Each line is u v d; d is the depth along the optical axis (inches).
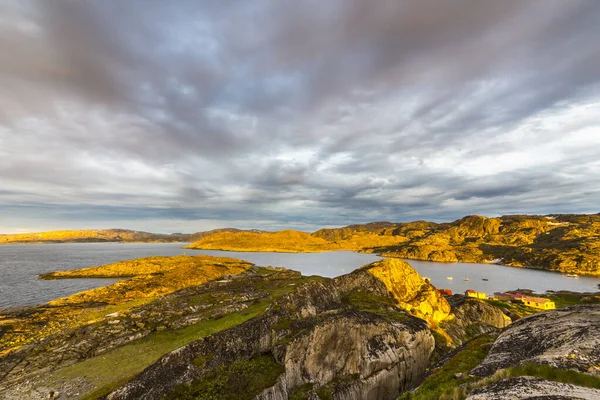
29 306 2711.6
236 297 2546.8
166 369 912.9
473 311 2098.9
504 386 625.0
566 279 6988.2
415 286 2001.7
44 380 1311.5
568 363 661.9
